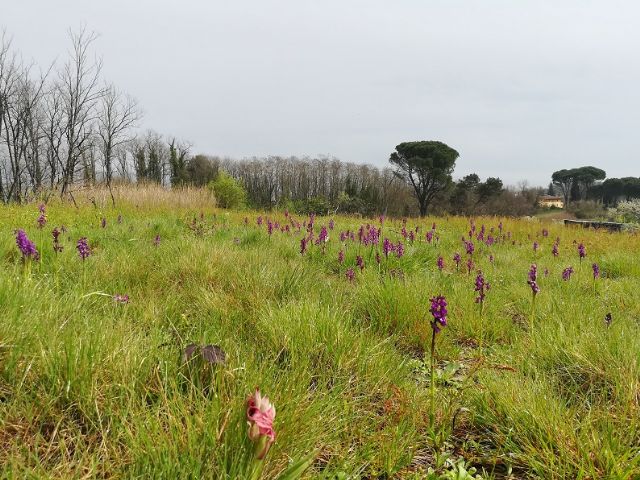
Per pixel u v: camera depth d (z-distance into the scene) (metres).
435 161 63.94
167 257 5.68
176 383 2.40
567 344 3.43
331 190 71.25
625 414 2.52
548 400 2.69
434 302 2.59
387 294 4.55
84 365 2.34
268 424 1.52
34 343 2.51
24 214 10.19
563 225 19.48
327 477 2.12
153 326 3.39
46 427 2.12
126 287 4.44
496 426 2.62
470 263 6.72
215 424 2.05
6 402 2.19
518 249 10.70
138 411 2.13
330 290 5.01
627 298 5.50
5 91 27.97
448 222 18.12
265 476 1.86
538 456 2.36
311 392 2.69
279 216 17.62
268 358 3.10
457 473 2.28
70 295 3.55
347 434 2.47
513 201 68.88
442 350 3.87
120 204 16.45
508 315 4.90
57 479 1.68
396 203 67.62
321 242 7.50
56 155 28.67
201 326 3.52
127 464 1.91
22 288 3.16
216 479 1.85
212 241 7.50
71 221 10.63
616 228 19.62
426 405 2.88
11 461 1.66
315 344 3.27
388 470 2.28
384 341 3.49
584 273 7.12
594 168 100.12
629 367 2.96
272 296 4.50
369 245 7.81
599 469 2.18
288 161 75.19
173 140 63.06
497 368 3.22
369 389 2.98
